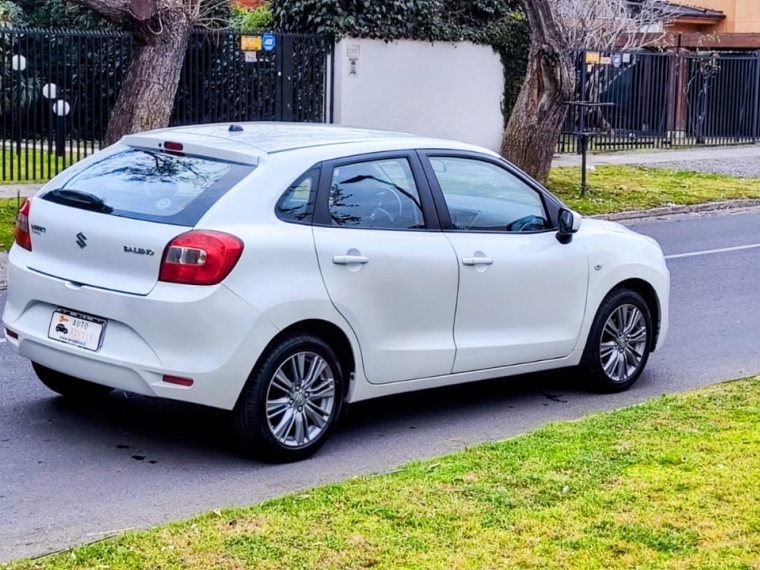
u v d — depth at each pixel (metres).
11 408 7.33
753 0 33.97
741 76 30.39
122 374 6.15
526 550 4.79
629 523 5.09
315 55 21.33
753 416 6.93
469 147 7.45
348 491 5.52
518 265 7.39
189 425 7.11
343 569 4.59
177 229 6.09
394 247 6.74
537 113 19.06
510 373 7.55
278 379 6.33
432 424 7.32
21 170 19.05
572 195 19.81
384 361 6.77
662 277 8.41
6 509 5.58
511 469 5.85
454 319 7.11
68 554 4.75
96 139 21.23
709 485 5.58
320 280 6.38
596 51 25.23
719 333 10.28
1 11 24.19
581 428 6.67
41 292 6.52
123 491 5.89
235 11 26.73
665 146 28.78
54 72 20.64
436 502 5.35
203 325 6.00
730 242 16.22
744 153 28.30
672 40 31.72
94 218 6.37
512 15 24.44
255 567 4.59
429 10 22.75
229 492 5.92
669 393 8.19
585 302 7.86
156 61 14.85
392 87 22.55
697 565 4.66
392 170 6.95
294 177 6.43
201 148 6.58
